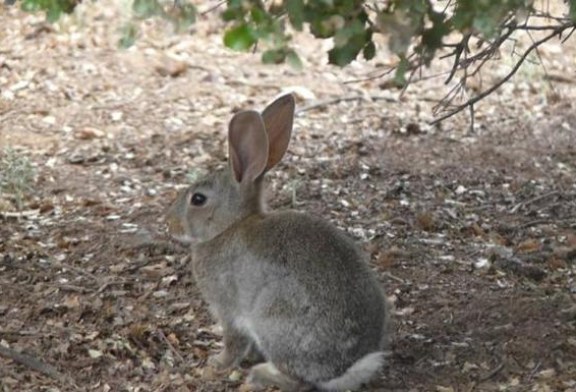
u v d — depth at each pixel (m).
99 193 14.52
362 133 16.81
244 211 10.49
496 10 7.45
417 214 14.08
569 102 18.05
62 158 15.62
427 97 18.16
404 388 10.21
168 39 19.70
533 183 15.19
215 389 10.27
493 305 11.61
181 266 12.48
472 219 14.02
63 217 13.78
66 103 17.52
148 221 13.63
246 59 19.34
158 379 10.38
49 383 10.27
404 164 15.73
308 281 9.92
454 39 18.73
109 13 20.31
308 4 7.88
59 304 11.62
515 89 18.39
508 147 16.44
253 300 10.21
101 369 10.55
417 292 11.93
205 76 18.62
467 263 12.64
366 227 13.63
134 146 16.12
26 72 18.39
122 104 17.58
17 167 14.73
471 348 10.84
